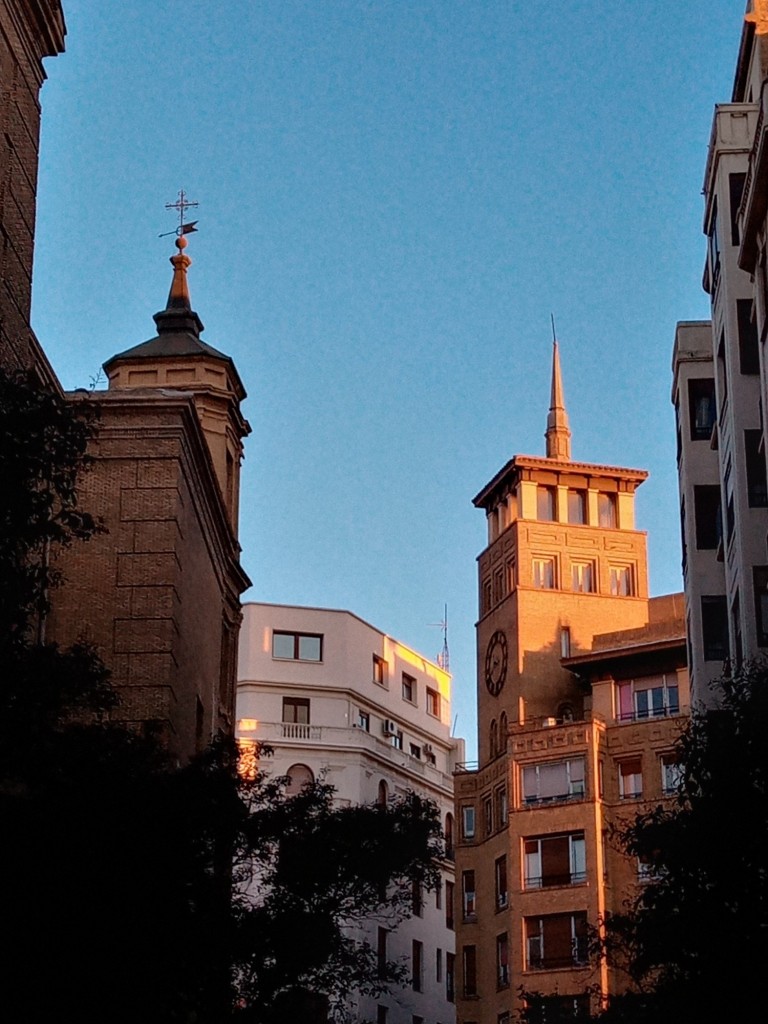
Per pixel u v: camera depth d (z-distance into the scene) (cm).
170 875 2527
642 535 9125
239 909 2823
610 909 7638
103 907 2367
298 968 2886
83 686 2358
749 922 2634
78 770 2467
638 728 7894
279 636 9375
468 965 8200
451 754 10550
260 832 3022
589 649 8769
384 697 9800
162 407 3903
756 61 4700
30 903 2314
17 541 2248
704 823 2723
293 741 9106
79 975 2288
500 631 8938
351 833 3123
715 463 5569
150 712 3712
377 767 9388
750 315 4634
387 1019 8669
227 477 5062
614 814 7825
